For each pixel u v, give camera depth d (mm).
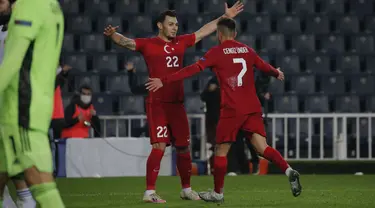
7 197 19188
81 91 43875
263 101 46219
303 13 61750
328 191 31641
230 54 25203
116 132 49844
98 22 59562
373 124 53688
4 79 14172
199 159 50000
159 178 41219
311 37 60062
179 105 27672
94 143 42750
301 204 25562
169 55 27516
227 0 61406
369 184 36562
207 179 40438
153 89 25000
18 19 14484
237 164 45969
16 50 14305
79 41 58469
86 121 43719
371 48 60812
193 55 57500
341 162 48656
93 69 57562
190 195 28047
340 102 57375
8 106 14711
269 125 52656
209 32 28188
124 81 56500
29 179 14695
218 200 25969
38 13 14648
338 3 62281
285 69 58344
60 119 36781
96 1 60406
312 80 57938
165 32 27562
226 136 25266
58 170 42375
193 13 60812
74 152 42531
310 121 51625
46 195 14625
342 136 51844
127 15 60125
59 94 37000
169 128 27719
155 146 27438
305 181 38656
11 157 14828
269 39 59375
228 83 25141
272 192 31203
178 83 27469
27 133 14672
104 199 28438
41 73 14883
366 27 62000
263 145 25531
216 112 44594
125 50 58312
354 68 59406
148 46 27438
